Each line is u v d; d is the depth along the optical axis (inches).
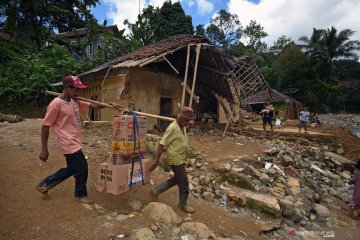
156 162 173.0
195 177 261.6
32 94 648.4
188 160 293.3
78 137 155.3
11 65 674.8
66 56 812.6
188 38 441.4
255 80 653.3
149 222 150.2
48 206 151.9
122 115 165.6
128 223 146.7
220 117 594.9
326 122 1449.3
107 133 346.3
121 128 163.3
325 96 1828.2
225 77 473.7
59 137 148.6
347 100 2214.6
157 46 479.5
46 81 651.5
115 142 164.6
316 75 1835.6
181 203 177.0
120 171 157.8
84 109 165.9
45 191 155.2
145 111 435.2
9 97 622.2
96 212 154.3
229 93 523.5
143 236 132.3
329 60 2112.5
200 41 435.8
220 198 230.5
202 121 553.6
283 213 229.1
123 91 411.2
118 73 428.1
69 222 141.0
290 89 1803.6
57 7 971.9
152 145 297.7
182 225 153.9
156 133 412.8
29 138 281.6
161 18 1201.4
